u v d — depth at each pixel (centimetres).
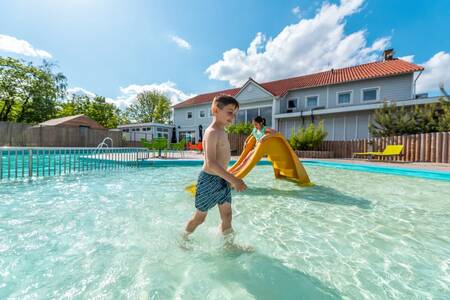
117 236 221
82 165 755
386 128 1166
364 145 1216
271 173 708
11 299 128
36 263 169
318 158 1223
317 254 188
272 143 494
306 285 145
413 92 1393
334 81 1656
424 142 951
